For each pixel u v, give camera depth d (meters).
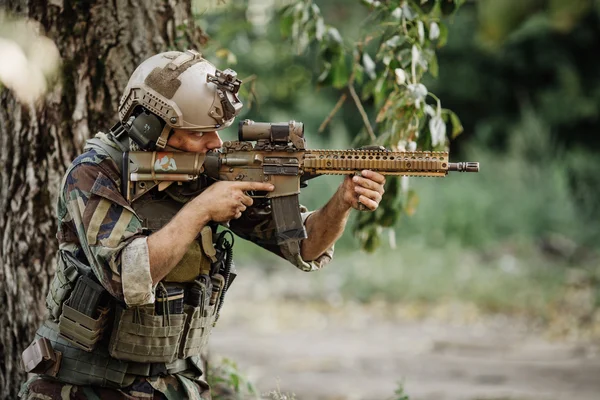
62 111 7.19
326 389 11.69
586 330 16.00
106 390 5.66
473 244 23.30
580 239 22.98
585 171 26.42
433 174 5.67
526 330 16.19
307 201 25.55
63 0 7.14
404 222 23.62
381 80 8.11
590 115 29.02
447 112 7.93
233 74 5.52
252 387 8.48
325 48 8.73
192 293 5.73
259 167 5.67
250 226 6.11
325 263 6.26
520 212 24.00
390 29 7.91
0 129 7.34
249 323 16.66
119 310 5.54
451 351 14.37
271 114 28.91
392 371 12.90
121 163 5.61
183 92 5.46
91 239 5.34
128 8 7.29
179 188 5.70
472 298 18.42
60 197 5.61
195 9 8.68
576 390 11.83
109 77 7.25
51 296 5.74
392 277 19.52
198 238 5.71
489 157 27.22
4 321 7.41
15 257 7.32
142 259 5.25
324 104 29.80
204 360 8.15
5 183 7.34
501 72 29.72
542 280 19.17
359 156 5.67
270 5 19.16
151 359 5.62
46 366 5.62
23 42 4.84
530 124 27.19
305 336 15.56
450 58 29.58
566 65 28.95
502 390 11.82
